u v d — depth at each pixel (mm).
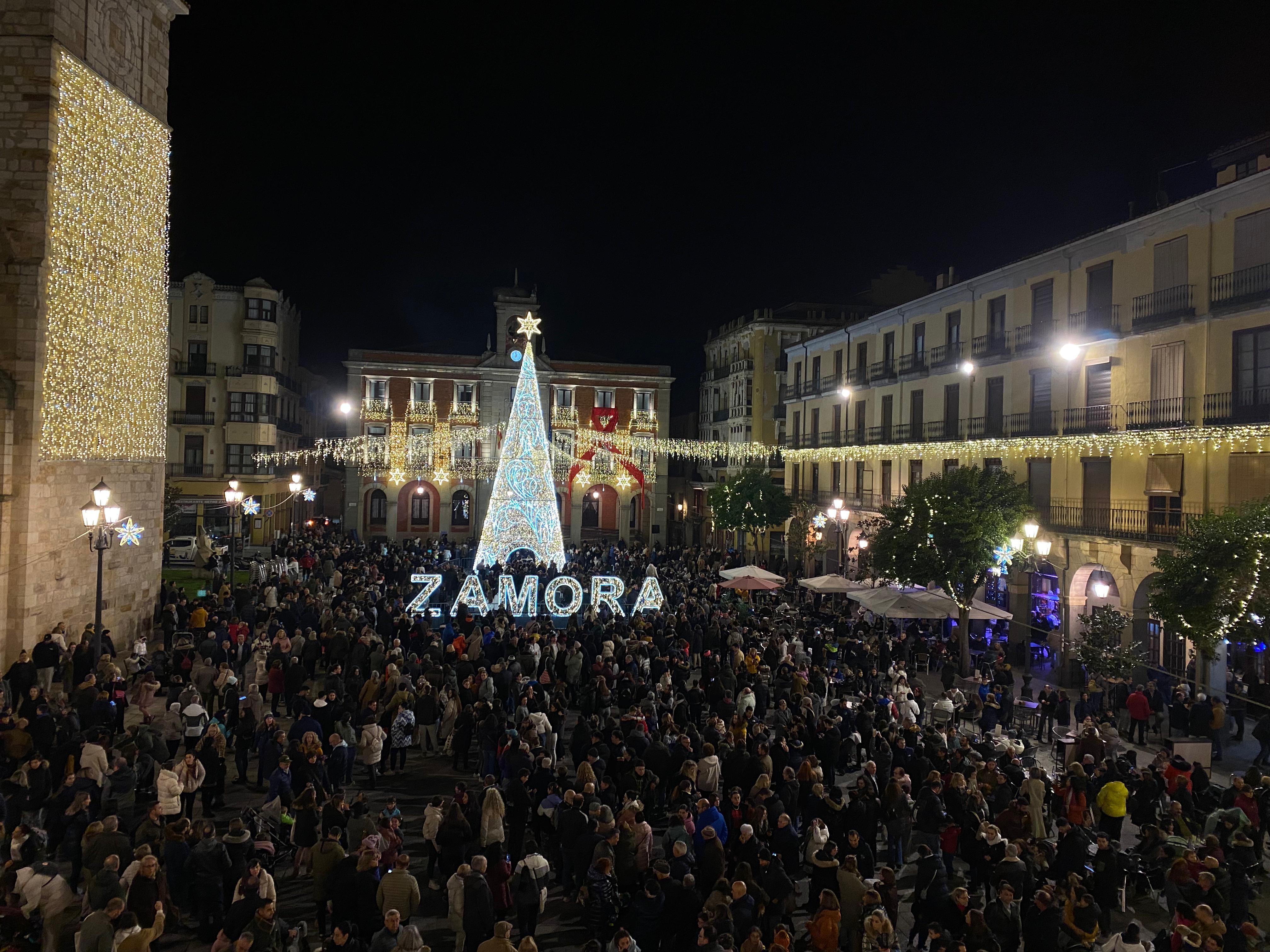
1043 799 13516
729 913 9484
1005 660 25125
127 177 24297
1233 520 18828
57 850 12422
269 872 11664
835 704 19406
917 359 39125
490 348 65812
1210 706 19391
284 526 61438
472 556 46594
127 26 24188
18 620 19969
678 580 35719
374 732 16391
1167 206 26359
